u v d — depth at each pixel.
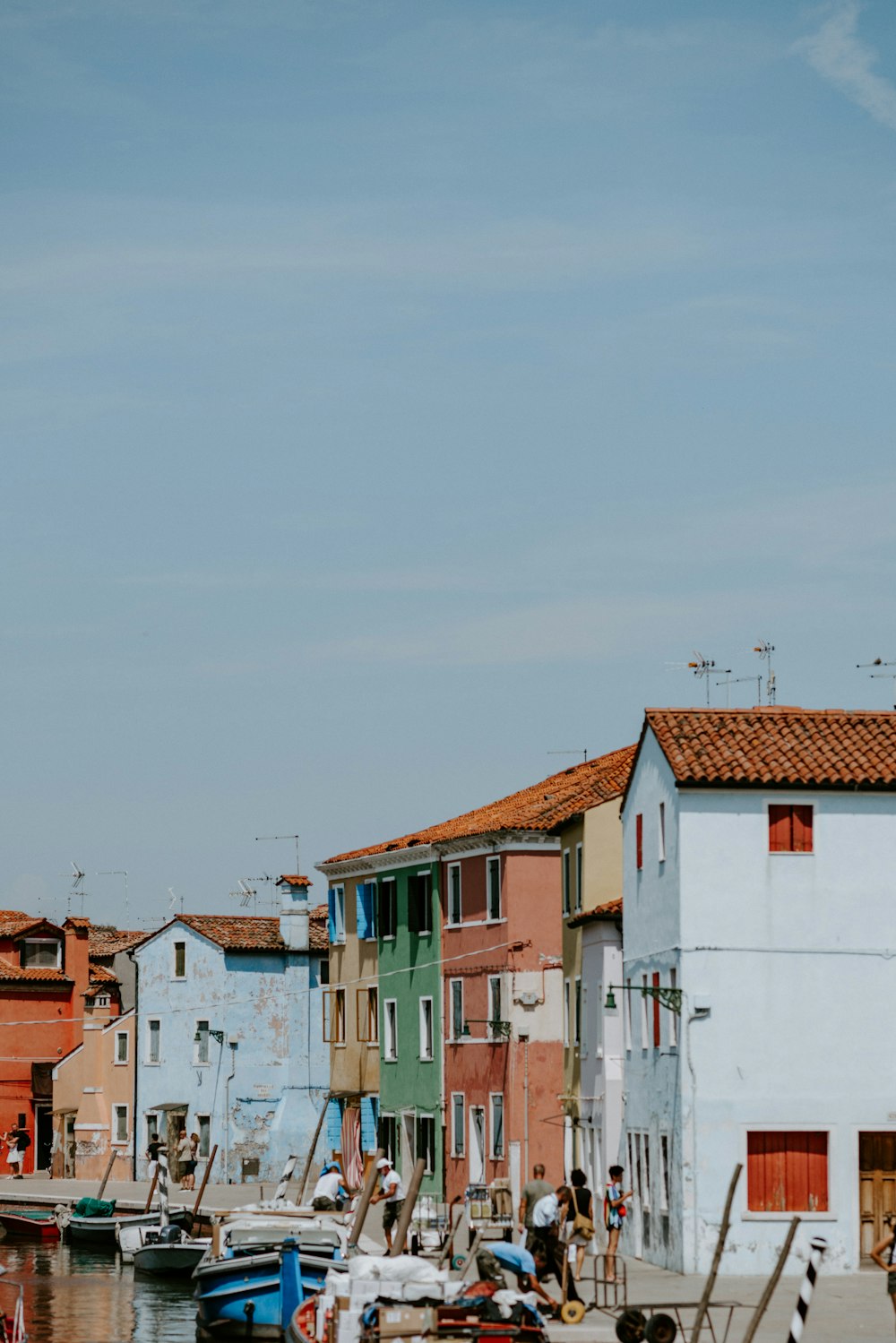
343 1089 72.50
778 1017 40.75
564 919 57.22
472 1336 27.98
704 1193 40.16
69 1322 42.84
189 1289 48.78
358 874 72.06
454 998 63.97
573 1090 55.41
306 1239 41.12
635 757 45.34
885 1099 40.69
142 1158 79.94
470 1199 50.94
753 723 43.22
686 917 40.91
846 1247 40.09
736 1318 33.59
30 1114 87.69
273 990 78.88
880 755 42.12
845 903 41.19
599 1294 36.69
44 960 89.25
